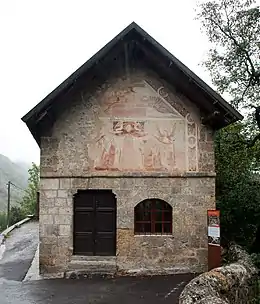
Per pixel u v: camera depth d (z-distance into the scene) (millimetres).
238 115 12773
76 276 12828
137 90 13836
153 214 13547
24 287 11539
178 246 13258
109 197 13586
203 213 13398
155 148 13633
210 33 16516
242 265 10258
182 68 12758
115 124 13672
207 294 7887
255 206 15852
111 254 13336
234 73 16391
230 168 16969
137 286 11453
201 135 13727
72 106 13672
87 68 12555
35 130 13242
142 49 13008
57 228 13258
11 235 23328
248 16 15828
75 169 13461
